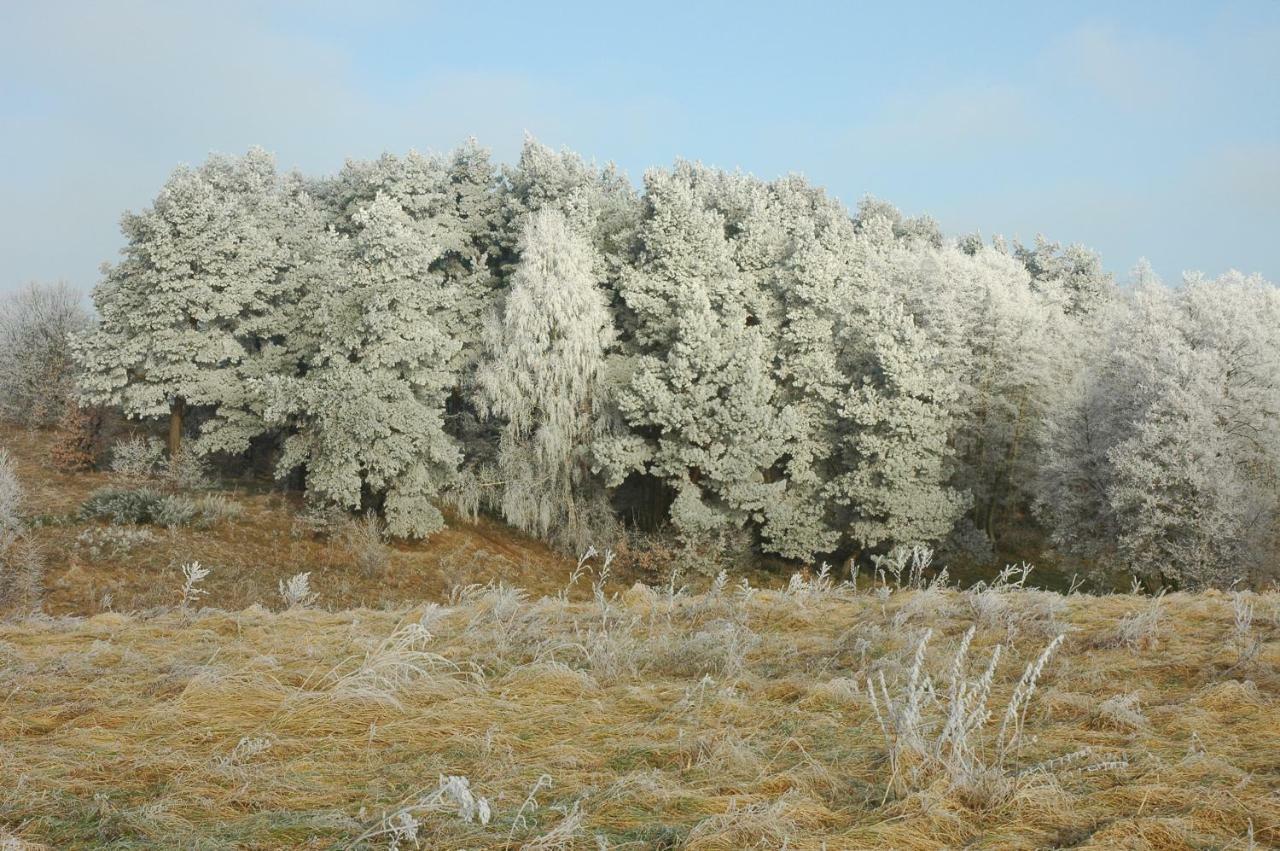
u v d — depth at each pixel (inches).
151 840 135.1
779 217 1572.3
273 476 1289.4
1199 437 960.3
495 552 1149.1
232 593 844.0
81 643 272.1
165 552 898.7
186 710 194.1
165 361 1186.0
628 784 156.9
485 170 1542.8
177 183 1186.6
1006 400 1374.3
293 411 1072.8
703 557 1098.7
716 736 183.3
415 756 174.7
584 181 1503.4
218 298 1198.9
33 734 186.4
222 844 133.5
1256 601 325.1
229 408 1234.6
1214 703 204.8
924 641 168.2
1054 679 230.5
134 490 1044.5
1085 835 142.1
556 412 1139.9
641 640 277.6
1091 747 173.0
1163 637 267.3
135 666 233.0
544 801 153.7
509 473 1163.9
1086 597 343.0
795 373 1267.2
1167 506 979.3
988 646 265.1
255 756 171.6
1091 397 1162.0
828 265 1269.7
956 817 145.8
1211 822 144.5
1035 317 1371.8
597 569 1144.2
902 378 1139.9
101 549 877.8
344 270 1149.1
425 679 216.7
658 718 197.6
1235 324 1055.6
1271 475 1019.3
